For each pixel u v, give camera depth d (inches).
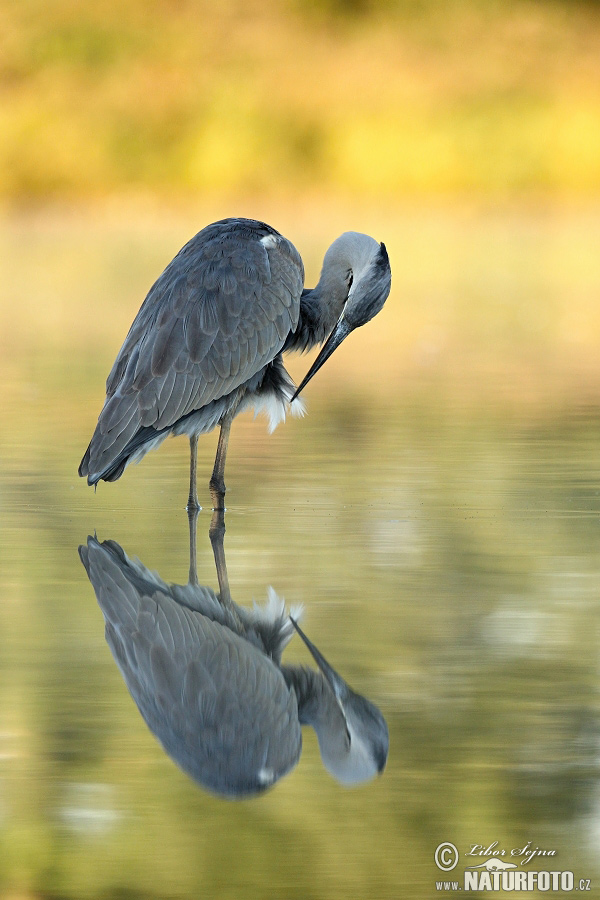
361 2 2234.3
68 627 309.9
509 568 357.7
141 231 1646.2
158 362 432.8
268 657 289.9
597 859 212.1
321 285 506.0
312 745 249.8
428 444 549.6
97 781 234.2
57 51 2064.5
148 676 279.0
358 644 296.5
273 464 517.3
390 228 1628.9
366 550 379.9
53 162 1879.9
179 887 202.2
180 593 337.4
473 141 1868.8
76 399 663.1
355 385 725.9
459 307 1101.1
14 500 451.2
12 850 212.5
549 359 824.9
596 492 454.0
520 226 1669.5
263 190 1860.2
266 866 207.8
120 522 421.4
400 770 234.5
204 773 237.9
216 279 449.4
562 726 250.4
